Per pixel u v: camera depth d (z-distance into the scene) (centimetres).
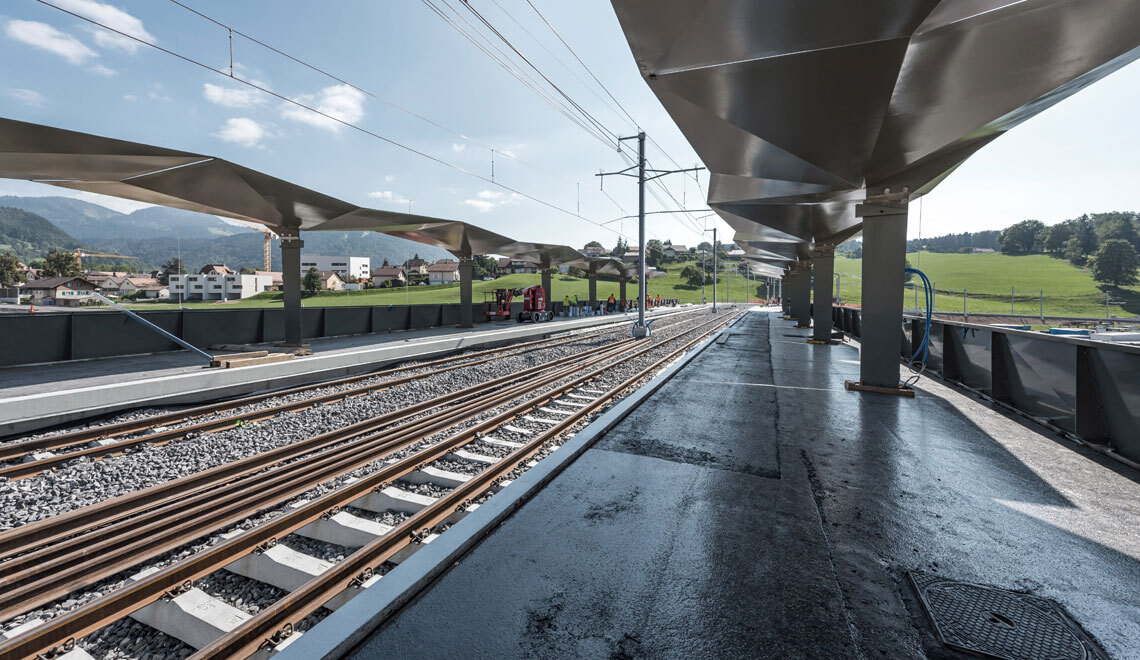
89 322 1102
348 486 454
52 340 1041
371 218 1620
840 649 191
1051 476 384
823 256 1614
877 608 218
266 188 1165
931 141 633
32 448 579
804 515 312
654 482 366
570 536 280
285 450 581
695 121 702
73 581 330
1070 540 282
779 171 873
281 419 729
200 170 1040
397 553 364
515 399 869
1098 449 444
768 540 278
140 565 363
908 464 410
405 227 1916
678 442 470
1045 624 206
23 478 509
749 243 2562
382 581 225
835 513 315
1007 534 289
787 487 358
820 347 1405
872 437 489
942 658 187
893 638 198
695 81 573
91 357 1105
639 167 1886
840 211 1366
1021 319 4947
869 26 438
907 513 316
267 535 381
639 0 432
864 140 636
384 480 491
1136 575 246
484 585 230
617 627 202
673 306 6650
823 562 255
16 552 370
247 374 950
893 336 720
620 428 521
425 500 451
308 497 469
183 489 485
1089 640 196
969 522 304
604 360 1370
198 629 298
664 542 274
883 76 503
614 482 366
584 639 194
